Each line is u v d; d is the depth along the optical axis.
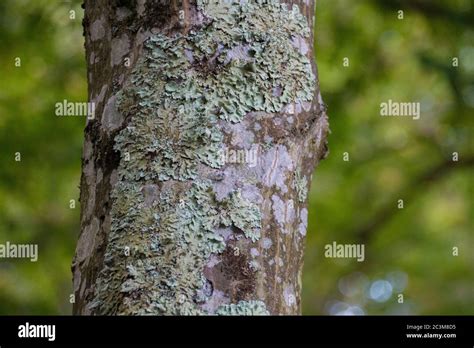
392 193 6.38
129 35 1.80
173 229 1.57
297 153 1.72
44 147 5.05
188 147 1.64
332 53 5.32
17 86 4.98
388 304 7.14
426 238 7.00
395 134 6.16
